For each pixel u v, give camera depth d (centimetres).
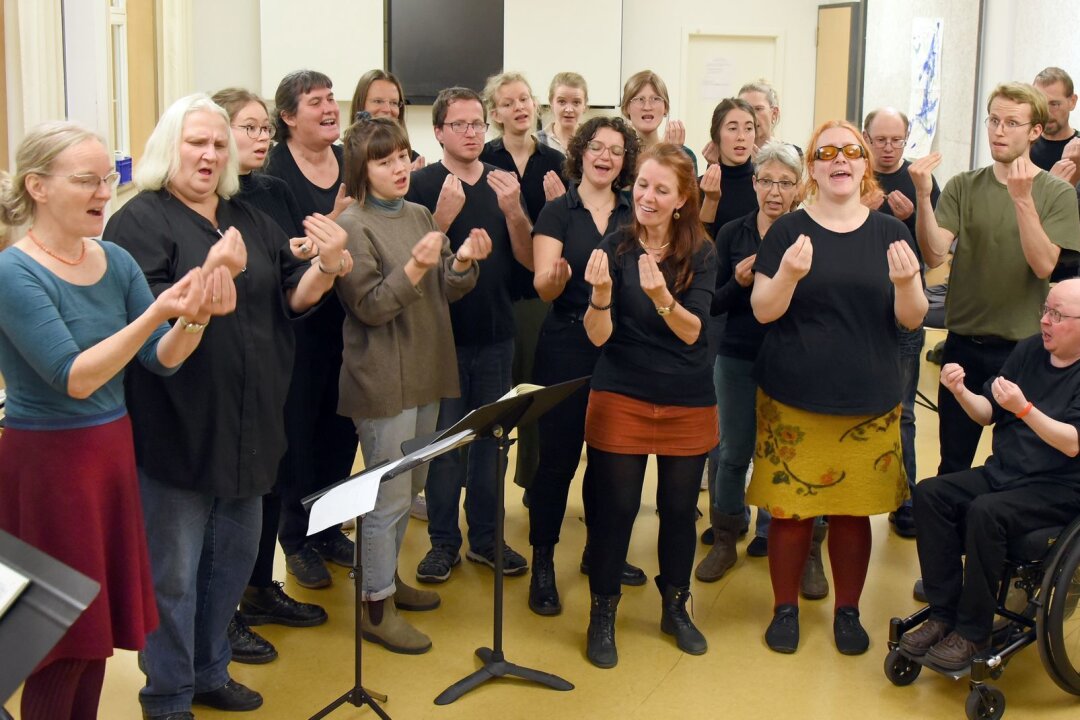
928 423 552
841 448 313
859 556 325
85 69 487
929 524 304
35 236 221
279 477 325
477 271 320
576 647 324
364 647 321
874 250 306
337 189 360
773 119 477
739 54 944
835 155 304
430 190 360
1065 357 297
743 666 314
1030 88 348
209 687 283
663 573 326
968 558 290
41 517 219
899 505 321
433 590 359
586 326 301
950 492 304
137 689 298
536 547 348
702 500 446
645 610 350
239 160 309
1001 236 349
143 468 253
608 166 331
